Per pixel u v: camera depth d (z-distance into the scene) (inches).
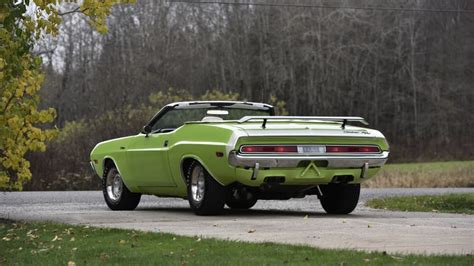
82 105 4739.2
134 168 1071.0
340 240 687.1
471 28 5782.5
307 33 5590.6
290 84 5689.0
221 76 5452.8
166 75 5162.4
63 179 2235.5
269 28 5625.0
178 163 975.0
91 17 901.8
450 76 5861.2
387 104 5905.5
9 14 770.2
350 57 5807.1
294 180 912.3
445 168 3316.9
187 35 5334.6
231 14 5551.2
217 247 628.4
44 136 971.9
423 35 5890.8
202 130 940.6
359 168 940.0
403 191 1873.8
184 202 1344.7
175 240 682.2
